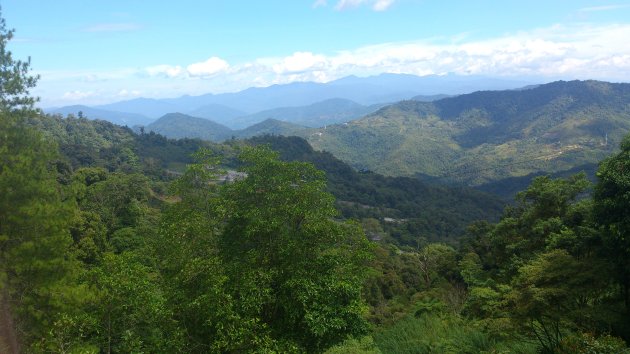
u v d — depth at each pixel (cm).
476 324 986
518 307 875
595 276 870
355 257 1177
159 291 1096
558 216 1917
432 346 975
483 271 2302
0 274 866
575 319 837
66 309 941
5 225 920
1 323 899
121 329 1052
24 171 951
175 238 1144
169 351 986
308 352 1073
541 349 804
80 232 2345
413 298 2077
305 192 1166
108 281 998
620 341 716
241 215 1136
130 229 2856
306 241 1131
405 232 7769
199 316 1021
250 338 995
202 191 1243
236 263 1085
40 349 891
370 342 984
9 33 1020
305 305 1022
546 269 916
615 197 979
